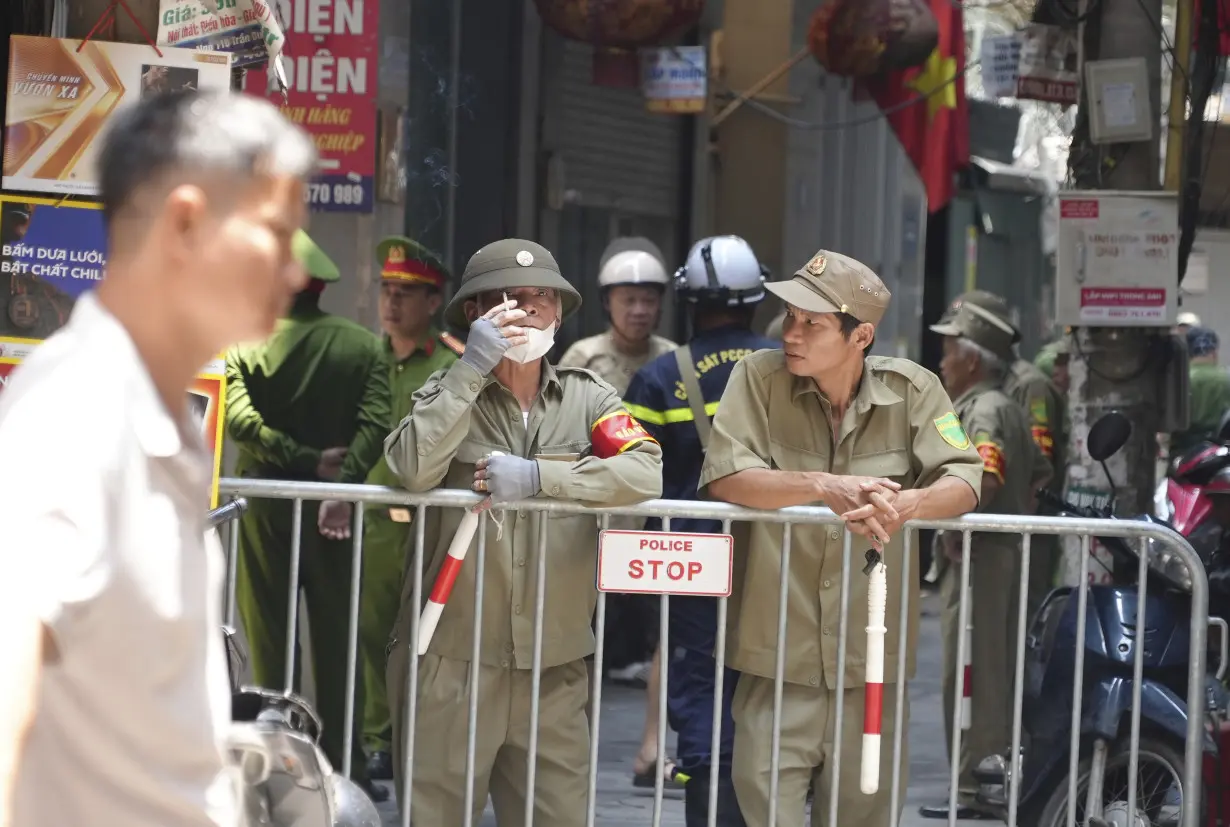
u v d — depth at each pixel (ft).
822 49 51.62
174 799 10.82
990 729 38.09
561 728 25.41
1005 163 93.61
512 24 54.75
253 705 18.74
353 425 35.40
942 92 58.65
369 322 44.52
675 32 49.34
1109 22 39.99
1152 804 28.94
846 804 25.80
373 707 37.50
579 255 60.49
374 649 37.06
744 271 32.73
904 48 50.93
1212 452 29.60
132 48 23.40
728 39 69.67
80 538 10.05
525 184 55.72
